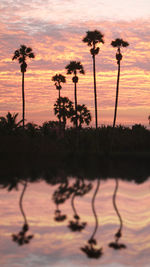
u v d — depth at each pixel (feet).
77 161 112.16
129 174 82.94
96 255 31.71
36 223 42.27
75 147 146.72
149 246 34.14
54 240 35.91
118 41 150.41
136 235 37.70
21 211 48.26
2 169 93.25
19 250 32.94
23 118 159.53
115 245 34.53
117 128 178.91
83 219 44.27
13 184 70.49
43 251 32.58
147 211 48.24
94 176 80.33
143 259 30.71
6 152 130.00
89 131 173.06
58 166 99.35
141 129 173.68
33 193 61.11
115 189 64.69
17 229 39.86
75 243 35.06
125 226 41.14
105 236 37.45
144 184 69.77
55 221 43.24
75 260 30.37
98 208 50.26
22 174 84.23
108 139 156.66
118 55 151.23
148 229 39.78
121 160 113.80
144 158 119.14
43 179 76.43
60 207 50.85
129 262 29.91
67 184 70.28
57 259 30.68
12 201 54.65
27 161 111.65
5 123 160.97
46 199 56.18
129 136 165.17
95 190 63.93
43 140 147.64
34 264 29.43
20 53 160.15
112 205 52.16
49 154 129.90
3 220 43.52
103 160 114.01
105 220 43.80
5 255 31.60
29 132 167.73
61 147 147.13
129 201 54.90
